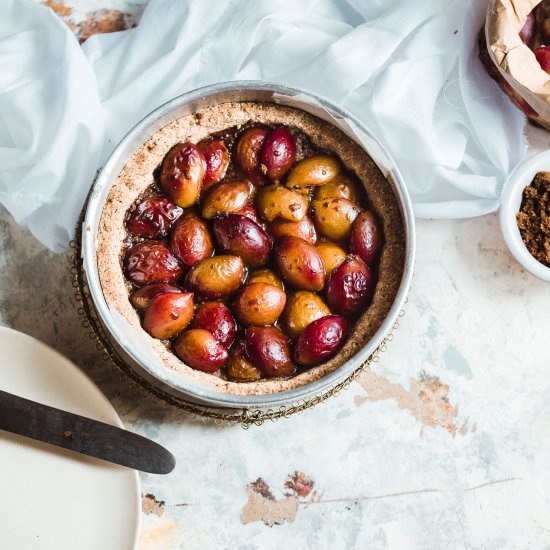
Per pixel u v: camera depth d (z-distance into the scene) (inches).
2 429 34.2
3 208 37.2
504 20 34.6
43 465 34.5
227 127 33.5
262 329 32.5
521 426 37.1
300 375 32.3
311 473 36.5
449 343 37.3
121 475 34.3
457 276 37.5
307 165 33.4
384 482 36.6
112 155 32.1
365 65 36.1
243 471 36.4
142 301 32.6
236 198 32.9
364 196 33.7
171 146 33.1
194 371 32.4
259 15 36.0
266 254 32.9
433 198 37.6
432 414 37.0
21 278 36.9
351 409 36.8
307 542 36.3
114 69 36.8
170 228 33.1
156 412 36.3
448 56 36.4
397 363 37.1
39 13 36.4
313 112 33.4
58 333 36.6
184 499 36.2
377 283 33.1
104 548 34.1
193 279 32.7
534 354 37.3
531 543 36.7
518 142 37.2
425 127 36.4
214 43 36.1
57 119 35.8
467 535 36.7
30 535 34.2
